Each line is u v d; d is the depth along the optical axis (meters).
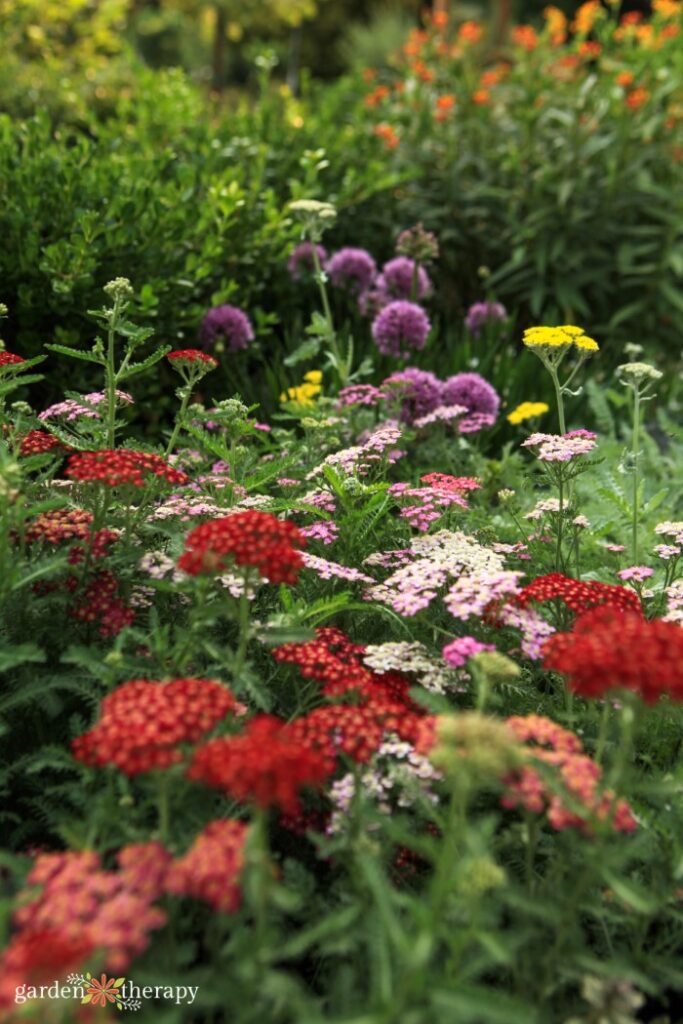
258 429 3.71
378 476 3.31
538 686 2.80
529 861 1.91
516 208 6.84
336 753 1.96
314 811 2.14
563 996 1.86
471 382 4.33
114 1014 1.72
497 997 1.41
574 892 1.71
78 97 6.71
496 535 3.14
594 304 7.03
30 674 2.22
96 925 1.39
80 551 2.46
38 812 2.20
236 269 5.23
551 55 7.63
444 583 2.75
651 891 1.91
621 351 6.32
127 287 2.80
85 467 2.30
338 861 1.96
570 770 1.81
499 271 6.63
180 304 4.80
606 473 3.94
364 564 2.94
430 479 3.21
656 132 7.07
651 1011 2.03
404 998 1.37
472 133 7.29
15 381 2.68
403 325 4.76
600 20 7.88
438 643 2.74
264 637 2.14
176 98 6.54
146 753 1.63
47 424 2.80
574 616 2.71
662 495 3.48
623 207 6.90
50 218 4.25
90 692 2.07
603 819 1.75
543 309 6.93
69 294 4.03
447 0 12.61
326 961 1.97
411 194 7.02
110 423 2.79
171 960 1.69
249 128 6.41
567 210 6.76
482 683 1.95
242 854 1.53
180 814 1.93
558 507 3.09
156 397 4.63
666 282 6.65
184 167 4.96
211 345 4.79
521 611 2.41
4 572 2.12
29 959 1.26
